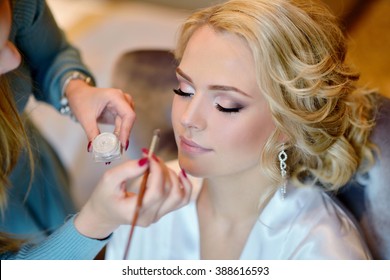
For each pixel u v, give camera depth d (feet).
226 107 2.71
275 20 2.67
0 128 3.13
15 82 3.42
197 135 2.79
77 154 5.66
